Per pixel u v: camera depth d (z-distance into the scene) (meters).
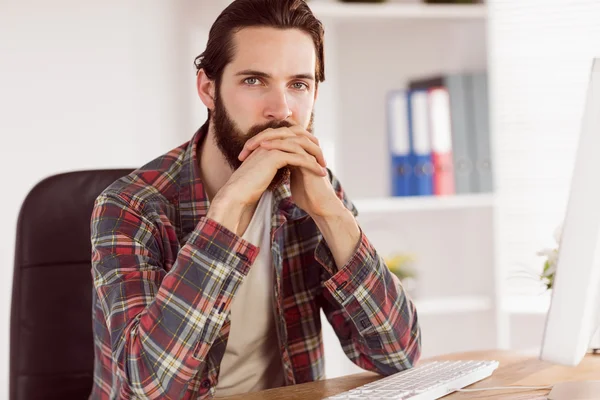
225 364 1.55
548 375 1.38
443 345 3.17
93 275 1.42
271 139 1.37
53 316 1.67
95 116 2.75
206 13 2.96
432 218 3.20
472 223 3.13
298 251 1.63
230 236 1.29
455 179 2.93
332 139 3.16
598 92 1.06
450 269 3.18
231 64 1.46
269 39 1.44
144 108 2.83
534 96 3.03
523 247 3.05
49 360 1.66
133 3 2.81
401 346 1.46
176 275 1.27
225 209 1.30
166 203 1.52
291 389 1.37
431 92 2.94
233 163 1.49
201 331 1.26
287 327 1.61
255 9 1.45
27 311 1.67
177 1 2.89
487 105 2.92
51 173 2.69
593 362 1.49
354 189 3.23
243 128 1.45
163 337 1.24
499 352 1.64
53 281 1.68
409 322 1.47
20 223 1.70
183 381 1.25
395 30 3.21
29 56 2.67
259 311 1.56
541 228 3.03
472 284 3.14
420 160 2.94
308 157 1.38
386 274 1.44
